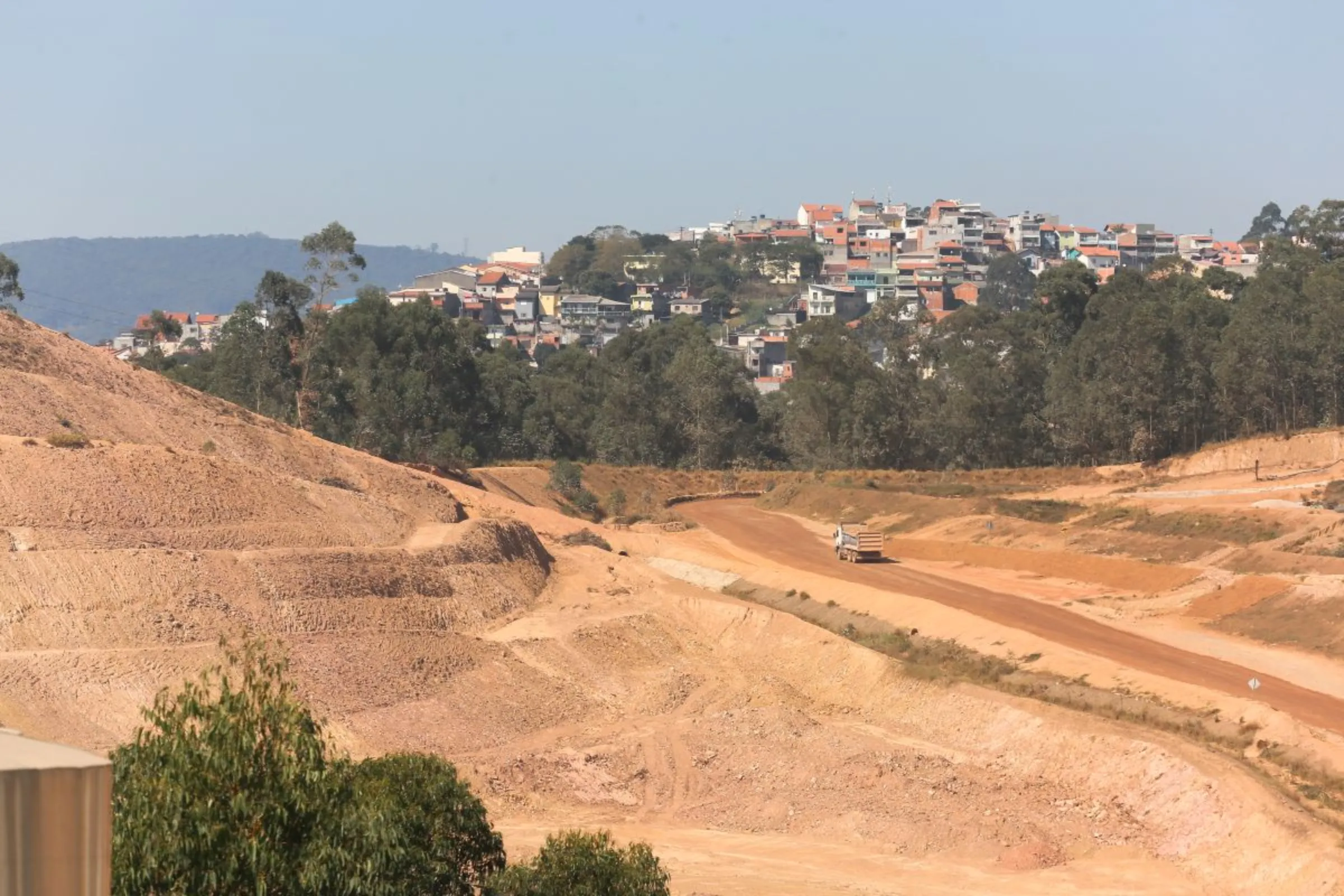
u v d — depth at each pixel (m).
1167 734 65.31
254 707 29.83
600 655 86.75
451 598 89.12
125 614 71.88
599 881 39.09
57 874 17.84
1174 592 99.88
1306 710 69.56
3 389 95.38
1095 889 54.53
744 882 55.16
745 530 140.50
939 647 84.31
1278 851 53.47
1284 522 113.69
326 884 29.05
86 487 81.06
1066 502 135.25
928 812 62.34
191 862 27.59
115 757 29.39
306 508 92.00
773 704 81.06
